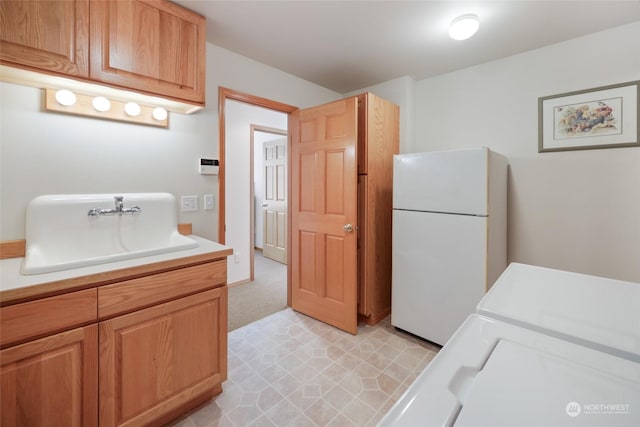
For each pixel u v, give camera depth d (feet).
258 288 11.00
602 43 6.43
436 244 6.77
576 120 6.77
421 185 6.99
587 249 6.73
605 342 2.02
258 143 15.97
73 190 4.93
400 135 9.04
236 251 11.35
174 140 6.20
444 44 7.00
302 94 9.04
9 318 3.11
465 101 8.40
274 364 6.23
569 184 6.92
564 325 2.27
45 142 4.66
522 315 2.45
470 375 1.74
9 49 3.75
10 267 3.86
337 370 6.03
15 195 4.42
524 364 1.79
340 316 7.79
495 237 6.66
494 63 7.88
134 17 4.75
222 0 5.28
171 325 4.40
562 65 6.91
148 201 5.66
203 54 5.63
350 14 5.78
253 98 7.75
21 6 3.81
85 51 4.29
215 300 4.94
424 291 7.02
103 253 5.10
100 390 3.75
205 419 4.71
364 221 7.97
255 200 16.57
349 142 7.46
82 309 3.57
